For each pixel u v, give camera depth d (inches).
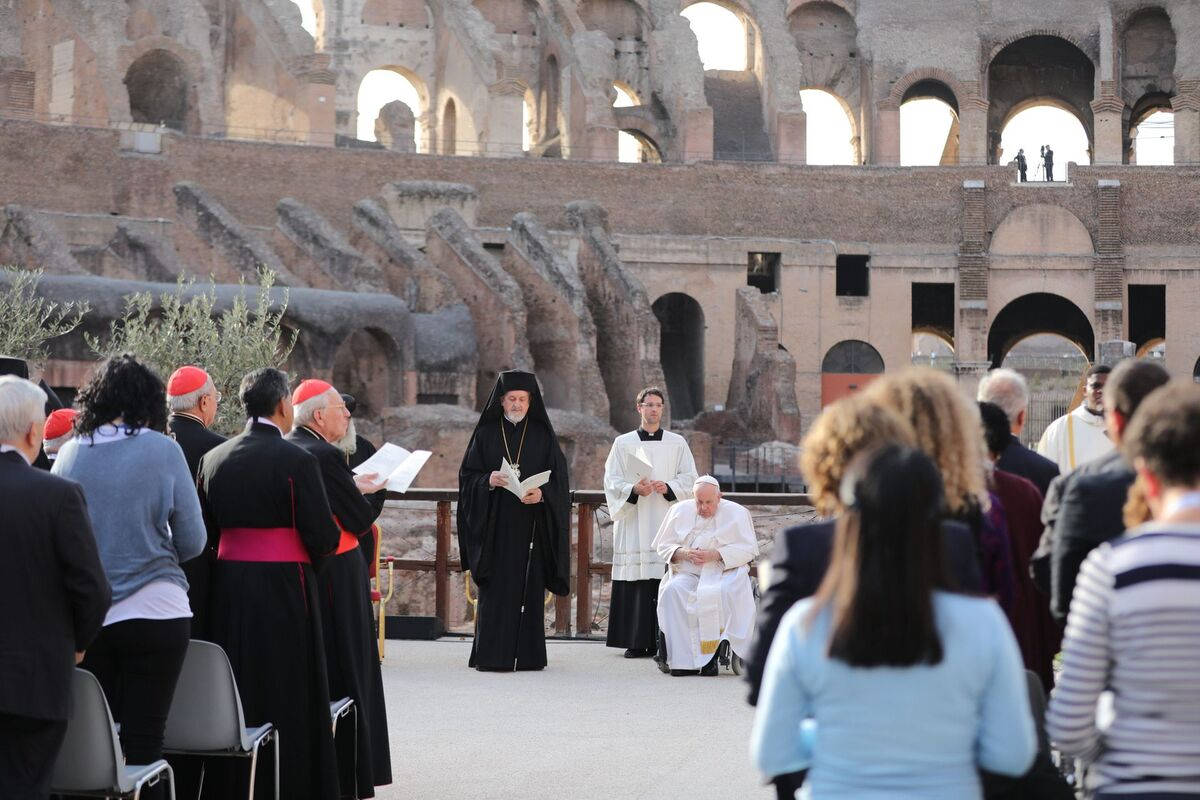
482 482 488.1
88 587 221.9
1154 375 216.4
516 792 314.0
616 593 526.3
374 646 318.0
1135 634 154.3
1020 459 293.3
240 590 279.9
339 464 310.5
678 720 395.2
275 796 268.2
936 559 152.2
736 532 485.1
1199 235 2031.3
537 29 2394.2
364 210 1770.4
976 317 2036.2
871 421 176.9
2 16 1836.9
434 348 1536.7
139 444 256.8
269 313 1374.3
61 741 223.3
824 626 153.6
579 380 1667.1
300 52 2062.0
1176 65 2167.8
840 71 2401.6
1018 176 2196.1
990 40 2247.8
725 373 2027.6
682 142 2196.1
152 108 2071.9
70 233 1702.8
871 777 150.2
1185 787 151.9
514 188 1995.6
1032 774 195.2
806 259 2047.2
